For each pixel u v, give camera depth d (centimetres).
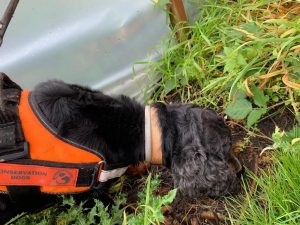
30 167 59
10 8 61
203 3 92
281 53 73
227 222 68
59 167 60
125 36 88
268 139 74
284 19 77
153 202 59
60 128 59
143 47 90
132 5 86
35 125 59
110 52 88
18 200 63
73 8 83
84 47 86
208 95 83
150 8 87
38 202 67
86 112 61
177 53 88
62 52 85
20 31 81
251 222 63
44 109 60
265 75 73
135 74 90
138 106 65
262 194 66
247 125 74
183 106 66
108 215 67
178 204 72
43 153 59
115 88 90
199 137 63
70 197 66
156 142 64
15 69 84
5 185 60
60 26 83
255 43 77
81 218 67
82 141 60
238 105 74
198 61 86
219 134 63
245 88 74
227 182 64
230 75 76
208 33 87
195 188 64
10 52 82
